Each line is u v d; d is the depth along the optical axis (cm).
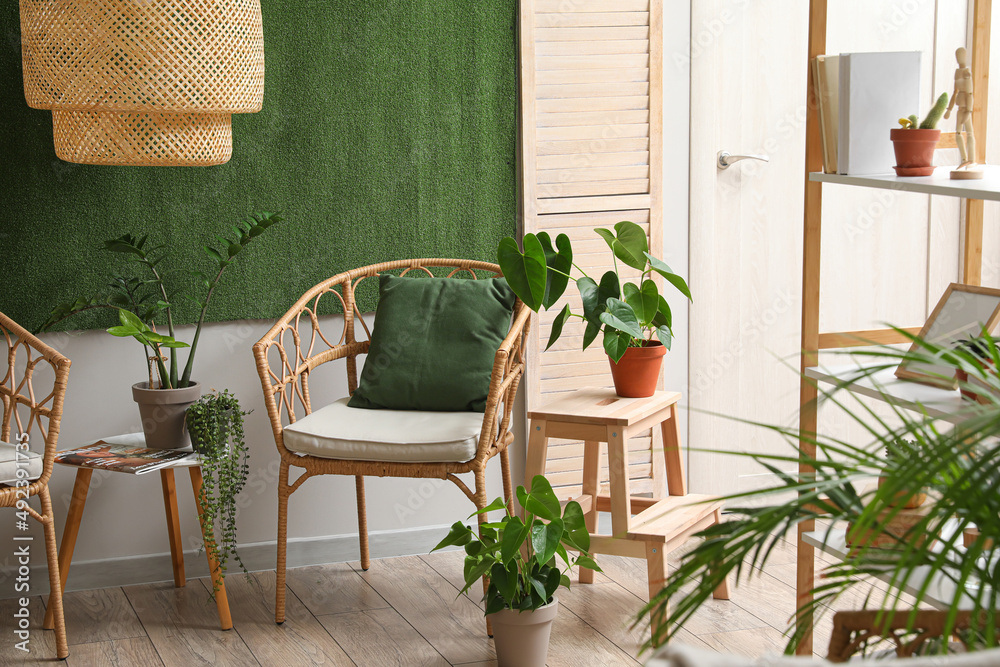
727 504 349
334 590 293
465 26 307
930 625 125
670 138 329
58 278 285
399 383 276
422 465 254
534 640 236
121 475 295
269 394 262
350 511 316
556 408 264
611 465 254
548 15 311
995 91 338
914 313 351
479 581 298
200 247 295
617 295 269
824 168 209
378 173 307
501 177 318
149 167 288
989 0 208
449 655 252
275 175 298
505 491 275
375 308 312
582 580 296
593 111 318
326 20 296
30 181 279
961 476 114
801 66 334
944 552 114
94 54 240
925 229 347
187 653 253
